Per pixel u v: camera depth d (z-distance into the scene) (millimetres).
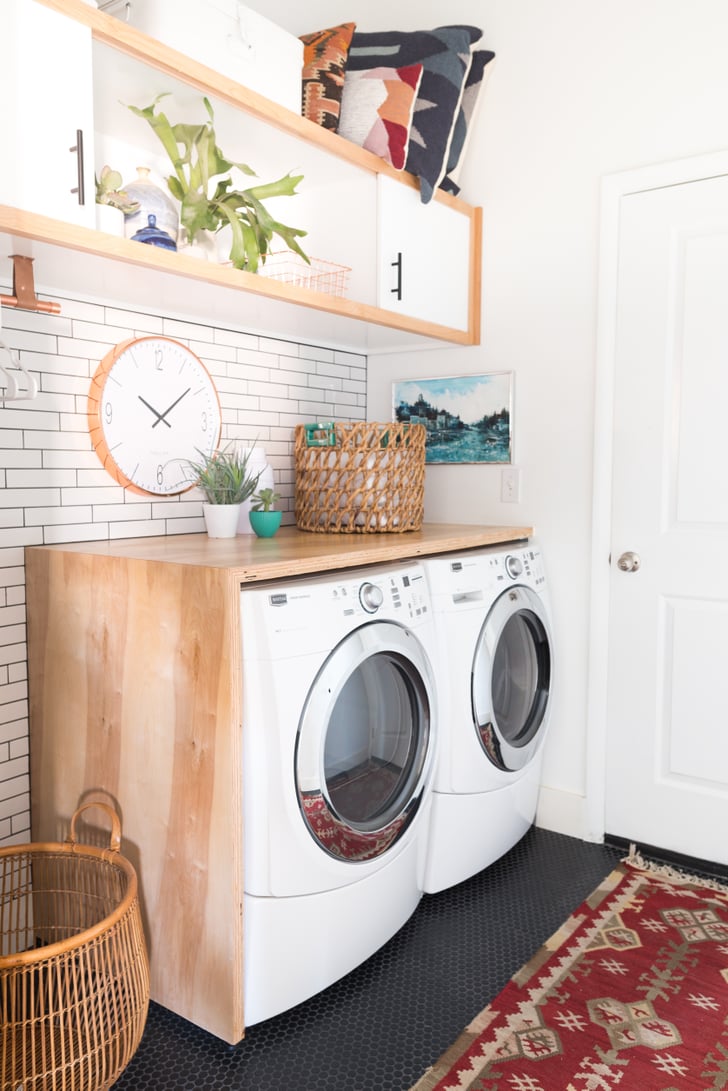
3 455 1794
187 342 2209
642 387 2324
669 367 2285
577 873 2268
